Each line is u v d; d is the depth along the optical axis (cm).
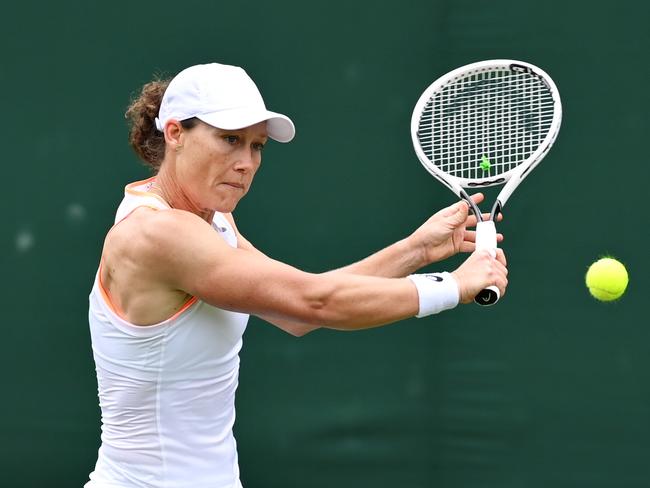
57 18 1959
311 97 1914
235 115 995
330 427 1884
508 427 1844
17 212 1953
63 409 1931
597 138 1830
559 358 1833
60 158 1952
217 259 976
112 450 1101
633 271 1817
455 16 1866
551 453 1828
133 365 1048
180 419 1073
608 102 1827
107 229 1938
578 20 1831
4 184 1958
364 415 1880
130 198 1044
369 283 987
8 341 1945
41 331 1939
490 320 1850
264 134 1039
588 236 1830
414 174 1878
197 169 1018
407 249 1230
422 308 998
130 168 1936
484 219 1236
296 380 1894
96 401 1927
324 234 1905
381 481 1872
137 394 1059
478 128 1605
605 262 1254
